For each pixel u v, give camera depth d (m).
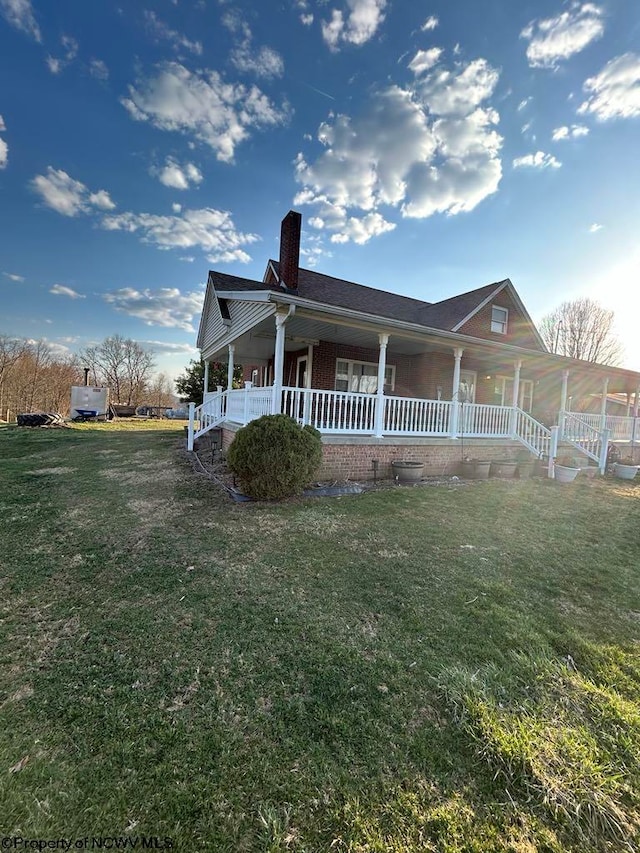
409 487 7.54
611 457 10.96
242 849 1.43
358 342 11.62
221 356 15.19
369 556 4.16
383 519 5.42
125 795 1.62
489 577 3.76
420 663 2.48
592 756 1.82
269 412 7.65
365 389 12.40
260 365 16.61
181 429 19.53
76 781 1.67
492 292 13.43
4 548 4.28
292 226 10.84
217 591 3.38
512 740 1.88
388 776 1.73
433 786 1.69
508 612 3.13
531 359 11.09
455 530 5.09
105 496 6.43
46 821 1.52
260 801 1.61
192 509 5.75
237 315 10.71
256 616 3.00
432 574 3.78
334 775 1.72
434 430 9.37
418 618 3.01
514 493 7.44
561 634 2.85
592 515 6.14
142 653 2.56
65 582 3.52
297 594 3.34
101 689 2.23
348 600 3.26
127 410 28.67
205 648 2.62
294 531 4.86
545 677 2.37
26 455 10.51
